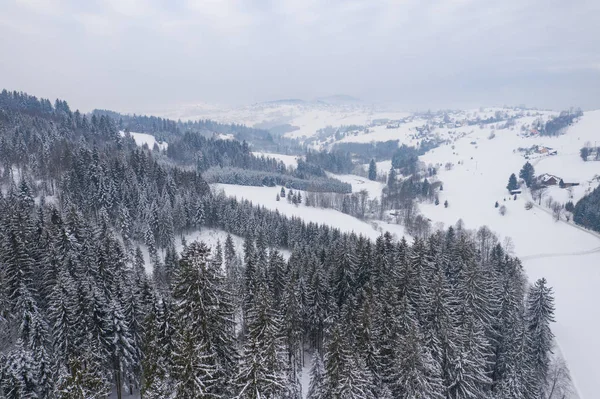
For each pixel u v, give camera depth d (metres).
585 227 161.62
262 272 65.62
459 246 69.69
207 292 30.38
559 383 59.12
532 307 59.94
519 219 182.38
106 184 112.00
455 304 53.75
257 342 29.05
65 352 40.09
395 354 38.91
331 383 33.81
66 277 49.09
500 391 46.31
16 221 63.81
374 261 61.62
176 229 118.75
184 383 25.11
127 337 42.53
